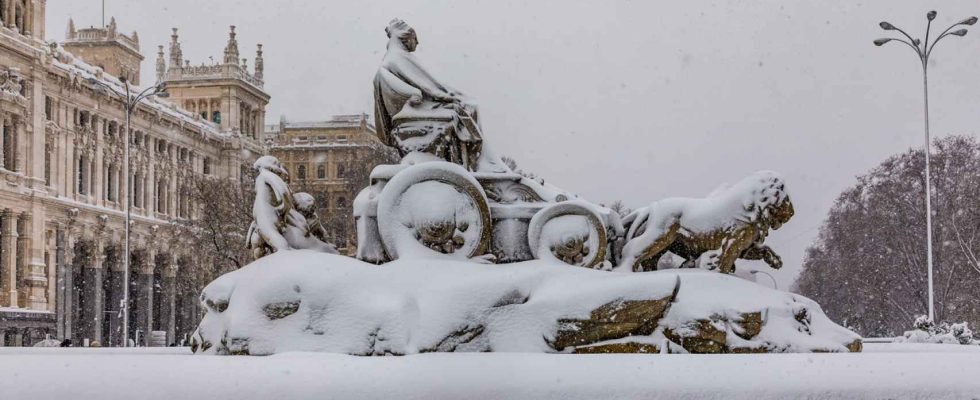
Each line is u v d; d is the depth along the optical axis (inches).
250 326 351.6
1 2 2930.6
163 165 3917.3
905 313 2345.0
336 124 4306.1
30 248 3004.4
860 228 2373.3
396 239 410.9
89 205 3378.4
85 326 3376.0
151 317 3710.6
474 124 455.2
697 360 279.4
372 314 353.4
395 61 462.0
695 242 433.1
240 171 4404.5
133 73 4303.6
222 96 4446.4
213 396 252.7
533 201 442.3
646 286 367.6
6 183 2893.7
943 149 2287.2
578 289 366.0
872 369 274.2
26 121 3009.4
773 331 372.8
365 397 255.4
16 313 2829.7
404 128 451.2
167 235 3836.1
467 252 414.9
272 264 371.9
